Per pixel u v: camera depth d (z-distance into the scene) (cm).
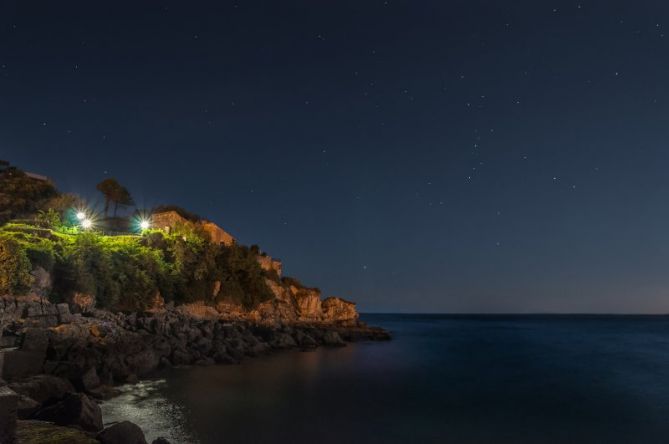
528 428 2316
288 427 2072
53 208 5203
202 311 5481
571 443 2094
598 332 12619
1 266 3009
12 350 2306
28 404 1545
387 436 2047
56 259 3575
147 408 2222
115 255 4347
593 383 3816
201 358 3791
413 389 3234
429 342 7931
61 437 1050
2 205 5125
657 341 8912
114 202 6725
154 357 3244
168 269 5125
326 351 5538
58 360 2484
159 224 6216
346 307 9056
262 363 4103
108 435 1120
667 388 3581
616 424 2434
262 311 6619
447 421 2375
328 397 2762
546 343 8250
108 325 3341
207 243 6222
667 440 2156
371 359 4859
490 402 2917
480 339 9094
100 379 2622
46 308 2991
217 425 2020
